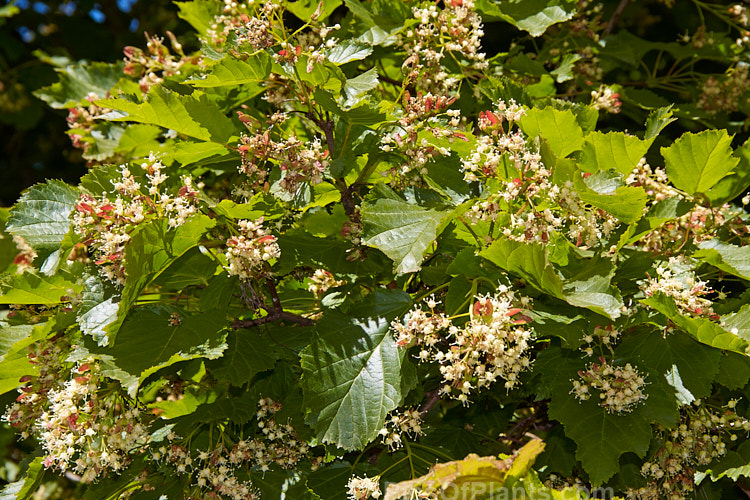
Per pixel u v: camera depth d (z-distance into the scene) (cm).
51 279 353
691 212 363
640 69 673
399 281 351
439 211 315
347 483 342
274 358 347
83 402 325
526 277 310
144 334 319
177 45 447
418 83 362
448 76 389
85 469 357
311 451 366
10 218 351
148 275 323
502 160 333
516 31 613
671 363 322
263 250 313
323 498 335
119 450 335
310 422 303
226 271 347
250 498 334
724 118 534
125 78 478
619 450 301
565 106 397
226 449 361
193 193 317
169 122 346
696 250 350
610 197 308
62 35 872
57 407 315
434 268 339
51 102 516
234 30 365
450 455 357
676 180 366
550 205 321
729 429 347
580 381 316
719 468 334
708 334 304
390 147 327
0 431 560
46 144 919
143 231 309
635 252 331
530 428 456
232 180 443
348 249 345
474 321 278
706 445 335
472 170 321
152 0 881
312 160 318
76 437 320
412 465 325
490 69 454
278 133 383
